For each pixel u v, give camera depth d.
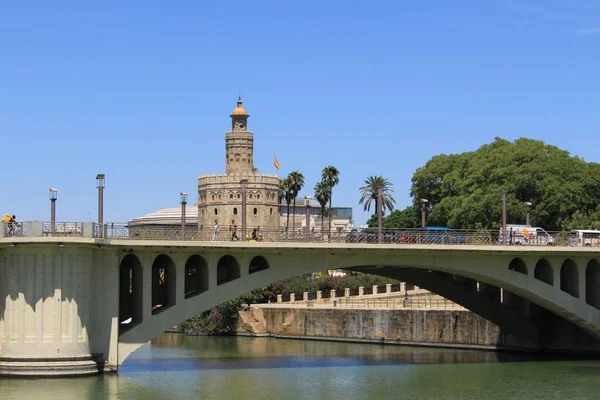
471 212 117.31
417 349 99.12
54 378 63.34
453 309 102.12
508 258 80.56
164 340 116.00
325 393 65.38
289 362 84.44
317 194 170.62
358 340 109.88
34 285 63.62
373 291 127.50
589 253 82.94
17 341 63.66
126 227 66.00
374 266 81.44
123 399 59.72
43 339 63.53
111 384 63.34
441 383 70.56
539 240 83.62
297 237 73.06
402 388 68.00
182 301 68.75
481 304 90.19
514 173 117.25
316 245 71.50
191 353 94.75
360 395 64.81
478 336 97.06
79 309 64.31
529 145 121.38
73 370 63.81
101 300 66.12
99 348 66.19
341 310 112.50
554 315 91.50
